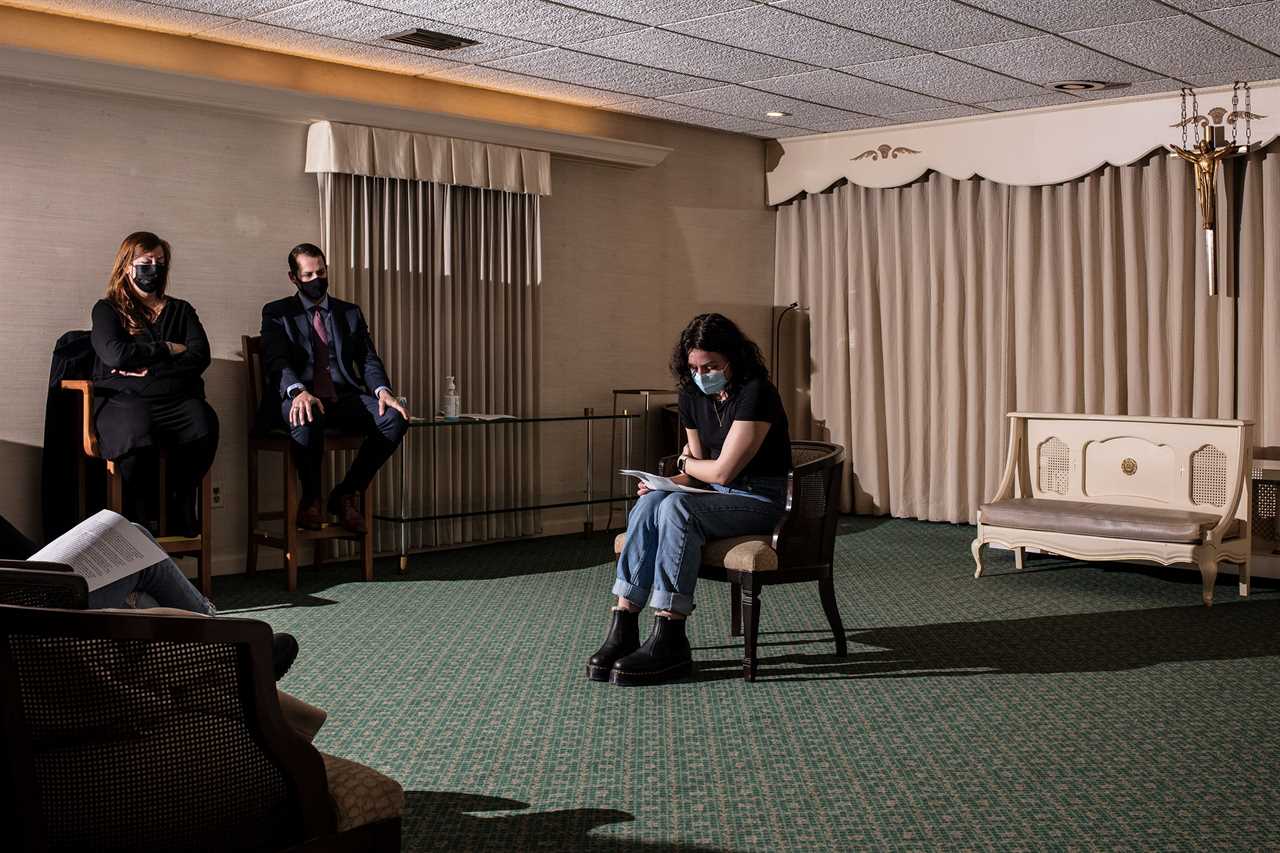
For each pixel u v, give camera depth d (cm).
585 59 596
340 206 605
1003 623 472
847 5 493
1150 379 682
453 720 341
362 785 174
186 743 156
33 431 515
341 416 554
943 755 311
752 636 381
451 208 652
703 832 259
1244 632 459
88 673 148
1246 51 566
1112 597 527
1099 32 534
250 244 579
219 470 574
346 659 410
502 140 657
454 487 661
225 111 562
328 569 593
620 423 761
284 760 161
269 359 541
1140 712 350
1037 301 724
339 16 513
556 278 722
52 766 150
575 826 262
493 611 491
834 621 413
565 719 342
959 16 509
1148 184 678
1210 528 516
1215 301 658
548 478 725
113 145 532
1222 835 257
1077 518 545
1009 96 675
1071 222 707
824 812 271
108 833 153
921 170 759
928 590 541
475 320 670
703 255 804
